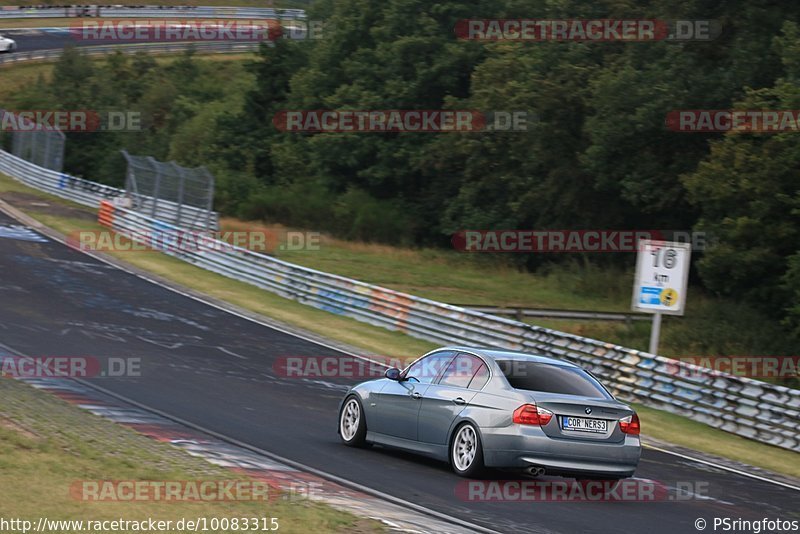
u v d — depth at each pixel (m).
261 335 84.94
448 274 155.25
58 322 77.12
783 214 114.62
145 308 91.31
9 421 36.94
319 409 55.16
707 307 127.81
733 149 115.38
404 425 42.50
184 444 39.91
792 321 114.62
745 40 136.62
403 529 28.77
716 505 40.22
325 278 106.75
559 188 170.25
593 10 170.88
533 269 182.12
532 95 163.62
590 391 39.53
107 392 51.97
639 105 140.25
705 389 69.25
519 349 83.94
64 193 179.50
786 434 63.44
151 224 138.00
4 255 112.06
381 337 91.62
